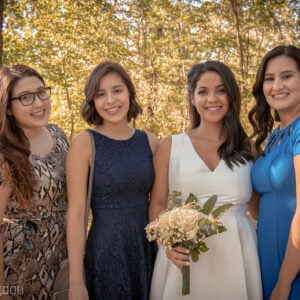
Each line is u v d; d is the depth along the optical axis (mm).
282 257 2230
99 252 2359
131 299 2383
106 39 12195
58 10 11016
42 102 2418
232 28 13289
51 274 2465
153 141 2645
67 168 2383
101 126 2529
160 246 2514
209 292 2363
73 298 2170
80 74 12141
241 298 2334
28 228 2354
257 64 13531
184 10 14266
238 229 2430
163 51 16344
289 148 2215
